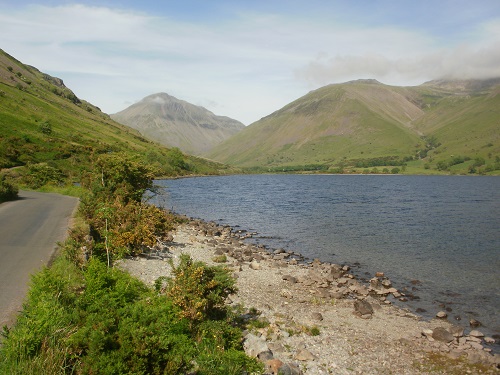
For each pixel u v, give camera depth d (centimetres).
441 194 10281
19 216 2952
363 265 3091
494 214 6128
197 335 1277
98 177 3572
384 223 5231
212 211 6569
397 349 1572
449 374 1386
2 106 14062
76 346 889
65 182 6900
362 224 5150
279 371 1234
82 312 1034
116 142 17688
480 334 1742
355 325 1823
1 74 19988
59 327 949
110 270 1427
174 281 1462
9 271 1542
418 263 3141
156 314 1056
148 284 1862
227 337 1347
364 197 9344
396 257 3350
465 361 1481
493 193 10594
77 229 2172
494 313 2044
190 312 1308
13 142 9856
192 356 1093
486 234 4412
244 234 4456
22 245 1983
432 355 1530
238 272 2622
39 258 1742
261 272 2695
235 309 1834
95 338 873
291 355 1426
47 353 841
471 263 3125
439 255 3412
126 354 866
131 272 2059
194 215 6084
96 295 1179
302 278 2581
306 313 1942
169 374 898
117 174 3550
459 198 9044
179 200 8350
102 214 2536
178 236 3669
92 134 17325
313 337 1633
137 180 3697
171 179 16788
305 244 3909
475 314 2031
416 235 4366
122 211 2872
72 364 868
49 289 1119
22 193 4994
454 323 1912
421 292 2408
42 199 4278
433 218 5694
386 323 1875
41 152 9788
